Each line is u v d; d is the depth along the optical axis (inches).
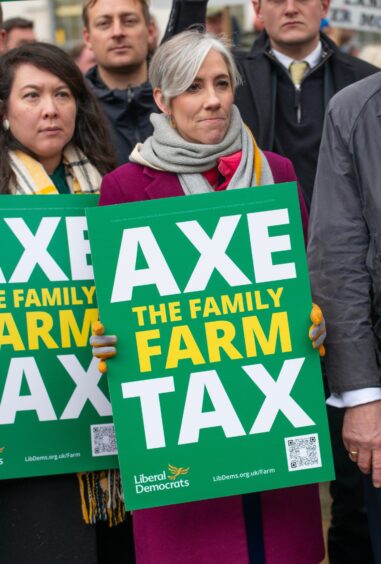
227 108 128.6
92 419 126.7
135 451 118.1
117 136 174.1
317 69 170.1
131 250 119.4
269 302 119.6
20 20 230.1
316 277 123.8
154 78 130.3
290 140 168.9
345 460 161.0
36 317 126.5
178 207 119.8
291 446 119.0
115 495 130.0
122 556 138.9
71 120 137.3
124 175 131.2
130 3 177.2
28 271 126.8
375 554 130.0
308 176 168.2
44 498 127.8
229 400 119.0
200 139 128.9
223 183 129.4
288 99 169.6
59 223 127.9
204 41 127.5
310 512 128.0
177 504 125.7
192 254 119.6
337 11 212.1
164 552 125.9
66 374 126.6
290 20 167.8
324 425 119.2
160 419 118.5
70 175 141.0
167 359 118.8
